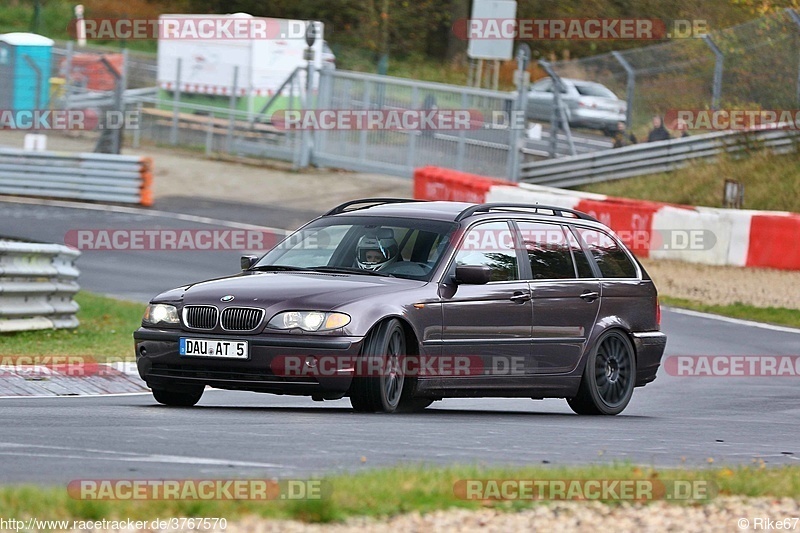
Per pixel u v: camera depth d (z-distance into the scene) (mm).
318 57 107438
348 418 26109
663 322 55000
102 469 18484
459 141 91812
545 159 92688
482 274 28422
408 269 28984
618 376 32969
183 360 27203
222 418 25516
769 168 86625
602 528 16125
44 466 18656
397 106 95000
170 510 15227
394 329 27297
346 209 32125
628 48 137125
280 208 84812
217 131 104812
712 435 27688
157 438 21969
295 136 100312
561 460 21859
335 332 26359
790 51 88188
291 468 19125
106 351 38938
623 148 89375
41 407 27500
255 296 27094
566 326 31344
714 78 89625
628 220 71750
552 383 31062
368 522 15547
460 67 146125
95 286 56188
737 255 69312
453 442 23375
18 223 73250
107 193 83875
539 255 31453
